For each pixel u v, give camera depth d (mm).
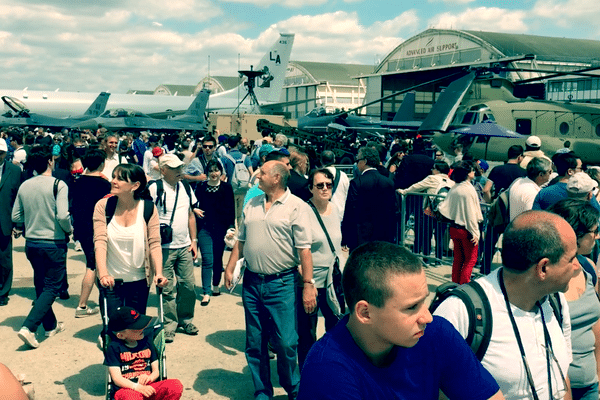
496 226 6168
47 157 5090
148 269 4281
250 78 46156
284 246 3787
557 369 1987
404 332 1435
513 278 1929
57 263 5145
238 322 5895
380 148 11258
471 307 1922
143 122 37188
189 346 5207
